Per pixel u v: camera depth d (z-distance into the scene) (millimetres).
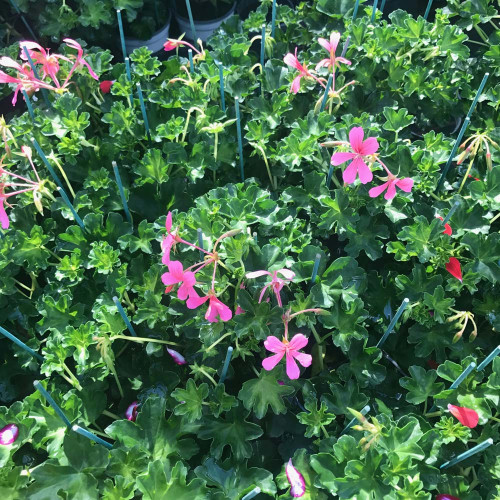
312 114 598
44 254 566
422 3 924
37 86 594
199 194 609
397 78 649
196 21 947
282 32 719
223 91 604
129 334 545
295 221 554
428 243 541
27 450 500
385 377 517
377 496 444
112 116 615
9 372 561
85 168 616
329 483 453
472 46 812
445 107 664
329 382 525
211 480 466
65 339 494
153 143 637
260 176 632
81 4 791
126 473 459
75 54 690
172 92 637
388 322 547
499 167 560
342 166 576
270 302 510
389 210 553
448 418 488
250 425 486
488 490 475
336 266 521
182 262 519
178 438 491
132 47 912
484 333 562
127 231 576
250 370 525
